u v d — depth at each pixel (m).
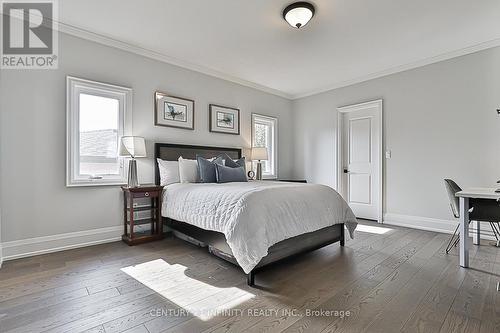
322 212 2.54
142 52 3.32
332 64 3.81
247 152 4.64
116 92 3.10
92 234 2.95
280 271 2.21
